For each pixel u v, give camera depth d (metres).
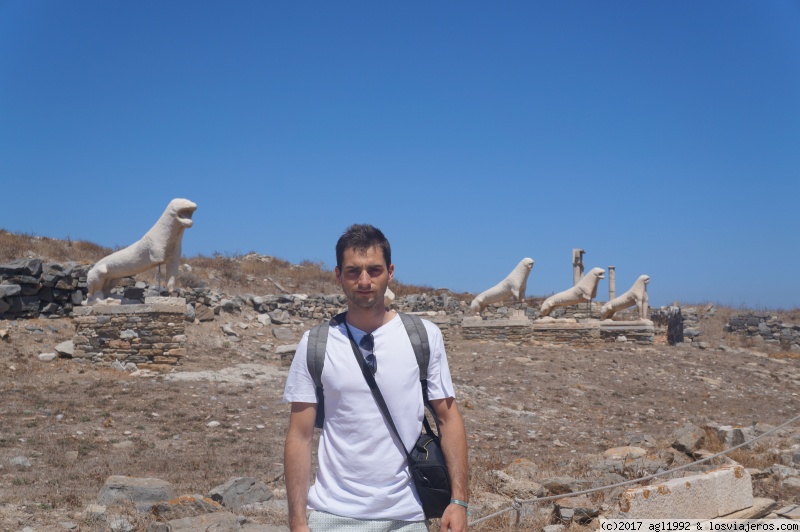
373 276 3.38
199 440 11.48
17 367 15.59
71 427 11.63
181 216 17.00
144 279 25.61
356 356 3.33
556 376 20.95
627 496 5.60
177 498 7.11
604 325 28.44
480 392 18.05
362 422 3.27
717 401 19.88
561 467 10.09
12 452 9.87
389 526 3.22
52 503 7.39
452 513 3.23
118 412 12.84
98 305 17.00
